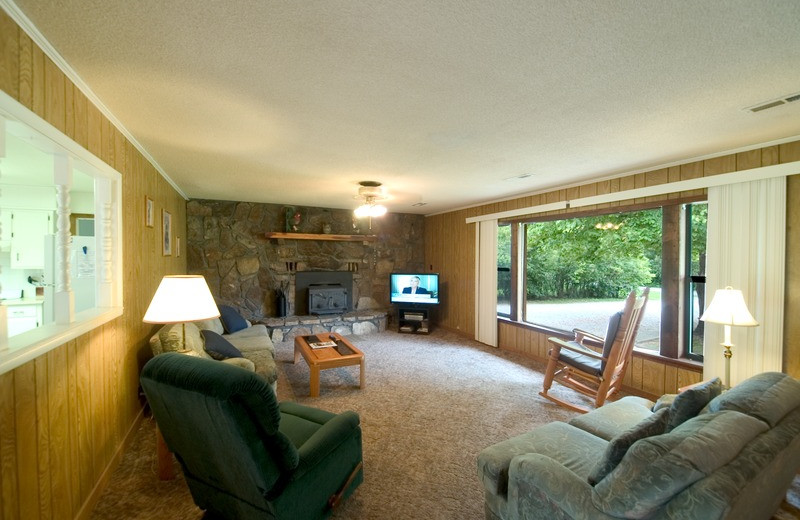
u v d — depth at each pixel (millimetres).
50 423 1491
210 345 2906
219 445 1406
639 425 1349
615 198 3600
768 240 2559
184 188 4445
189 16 1233
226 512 1696
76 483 1702
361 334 5941
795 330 2455
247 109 2025
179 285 2227
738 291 2412
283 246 5852
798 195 2441
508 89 1778
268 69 1597
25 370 1331
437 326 6586
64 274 1662
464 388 3580
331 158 3027
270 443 1415
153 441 2502
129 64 1553
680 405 1443
